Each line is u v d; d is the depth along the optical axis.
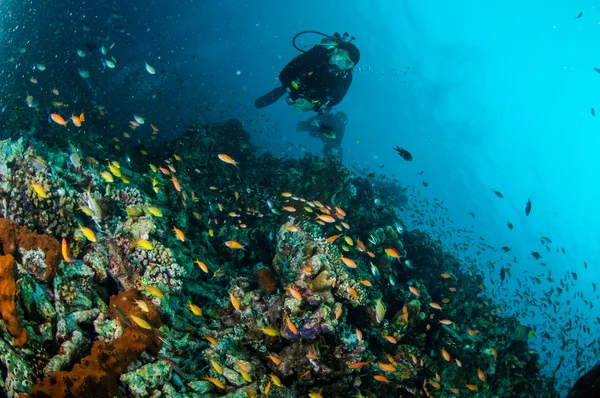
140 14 32.53
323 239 6.19
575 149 58.03
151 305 4.41
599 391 4.69
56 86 14.39
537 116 59.28
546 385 8.91
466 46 55.91
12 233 4.23
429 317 7.70
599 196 56.25
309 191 8.69
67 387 3.09
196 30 43.69
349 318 6.36
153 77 21.05
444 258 11.05
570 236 56.31
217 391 4.46
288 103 10.42
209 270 6.85
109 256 5.05
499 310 9.65
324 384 5.32
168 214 7.11
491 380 7.86
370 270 7.86
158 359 4.14
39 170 5.02
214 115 23.80
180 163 9.24
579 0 48.81
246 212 8.83
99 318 4.16
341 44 9.82
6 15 16.03
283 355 5.14
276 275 6.03
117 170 5.94
